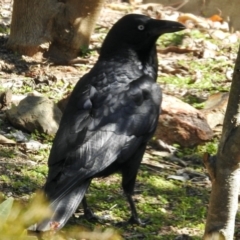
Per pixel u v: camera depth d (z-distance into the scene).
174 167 11.48
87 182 8.34
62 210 7.76
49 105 12.20
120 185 10.56
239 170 7.01
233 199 7.11
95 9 15.99
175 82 15.20
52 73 15.07
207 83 15.22
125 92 9.36
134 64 10.00
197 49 17.25
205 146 12.16
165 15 20.38
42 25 15.77
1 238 3.15
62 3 15.75
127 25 10.05
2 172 10.48
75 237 3.63
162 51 17.19
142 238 8.98
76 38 15.93
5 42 16.45
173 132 12.09
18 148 11.44
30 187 10.05
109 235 3.46
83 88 9.38
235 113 6.70
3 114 12.67
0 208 3.17
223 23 20.31
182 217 9.66
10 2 19.91
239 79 6.62
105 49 10.18
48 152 11.39
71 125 8.74
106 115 8.95
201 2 21.48
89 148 8.46
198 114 12.27
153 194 10.40
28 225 3.26
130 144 8.98
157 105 9.61
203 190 10.70
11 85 14.12
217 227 7.18
